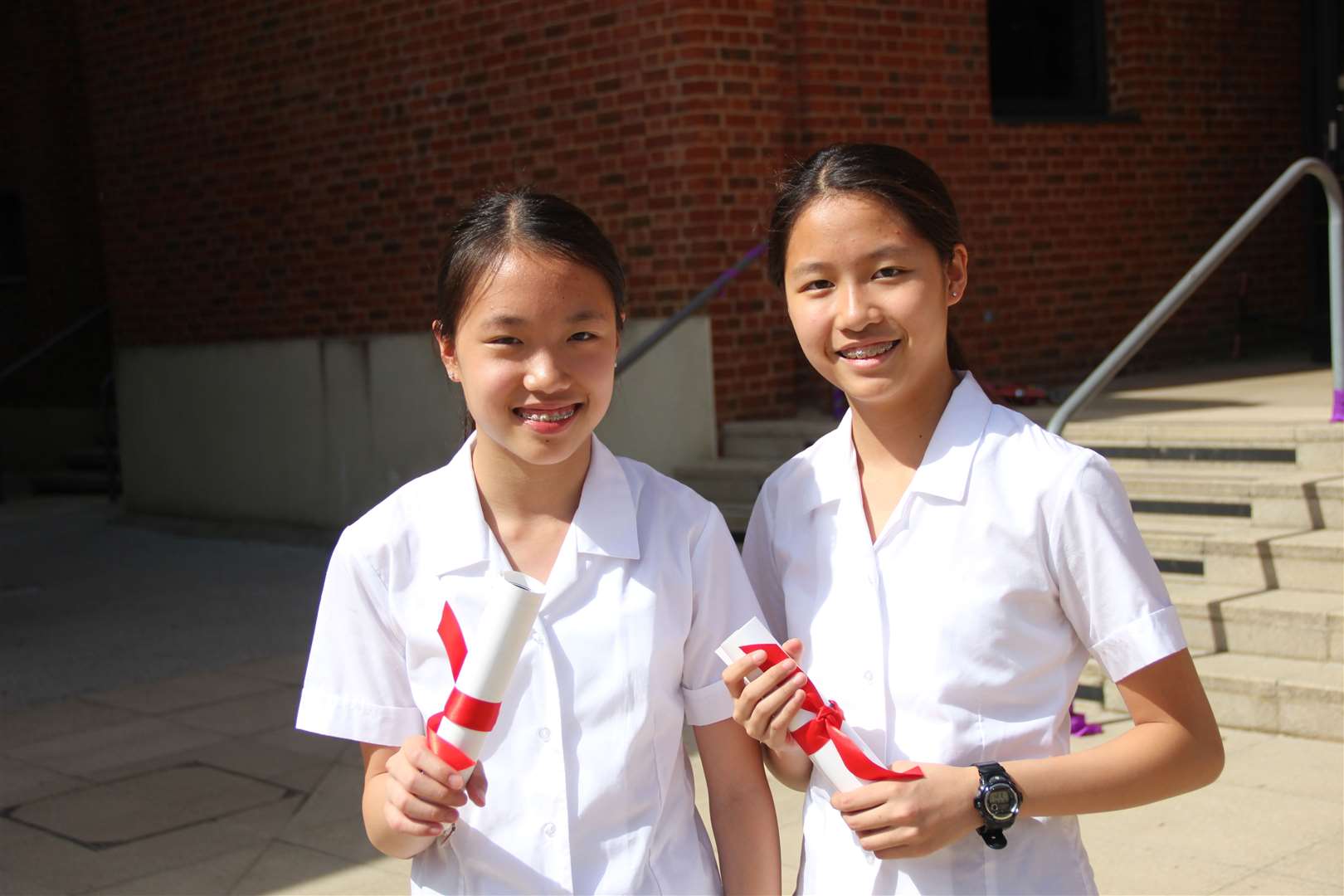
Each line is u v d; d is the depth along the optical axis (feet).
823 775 6.12
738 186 23.35
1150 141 28.71
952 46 25.72
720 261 23.30
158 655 21.34
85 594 26.37
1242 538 16.30
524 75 25.41
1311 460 17.29
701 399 23.44
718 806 6.18
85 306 44.75
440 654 5.89
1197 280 16.19
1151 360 28.78
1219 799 12.64
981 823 5.51
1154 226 28.86
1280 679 14.15
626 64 23.72
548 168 25.27
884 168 5.96
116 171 34.91
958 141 25.94
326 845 13.35
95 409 44.29
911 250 5.91
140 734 17.21
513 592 5.21
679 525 6.14
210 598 25.40
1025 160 26.86
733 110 23.20
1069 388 26.45
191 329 33.40
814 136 24.11
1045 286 27.27
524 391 5.73
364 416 29.09
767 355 24.09
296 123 30.12
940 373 6.23
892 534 6.01
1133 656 5.65
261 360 31.30
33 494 42.47
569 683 5.82
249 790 15.01
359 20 28.43
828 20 24.13
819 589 6.23
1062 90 28.55
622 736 5.79
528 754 5.78
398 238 28.25
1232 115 29.96
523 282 5.66
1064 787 5.57
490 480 6.09
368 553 6.02
